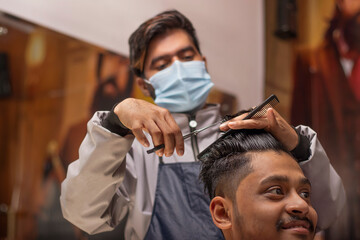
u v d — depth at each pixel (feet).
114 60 8.73
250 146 3.51
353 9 11.16
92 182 3.70
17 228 9.60
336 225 10.25
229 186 3.43
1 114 9.66
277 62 12.00
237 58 11.48
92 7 8.29
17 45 8.39
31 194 9.73
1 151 9.76
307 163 3.88
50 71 9.17
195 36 5.29
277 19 11.85
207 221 4.25
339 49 11.24
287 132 3.67
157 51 5.02
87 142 3.70
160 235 4.29
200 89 4.93
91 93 9.27
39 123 9.82
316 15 11.68
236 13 11.72
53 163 9.66
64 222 9.34
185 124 4.77
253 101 11.82
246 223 3.24
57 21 7.70
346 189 10.51
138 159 4.69
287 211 3.15
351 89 10.94
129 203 4.52
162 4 9.70
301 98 11.51
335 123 10.99
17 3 7.17
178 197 4.42
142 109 3.43
